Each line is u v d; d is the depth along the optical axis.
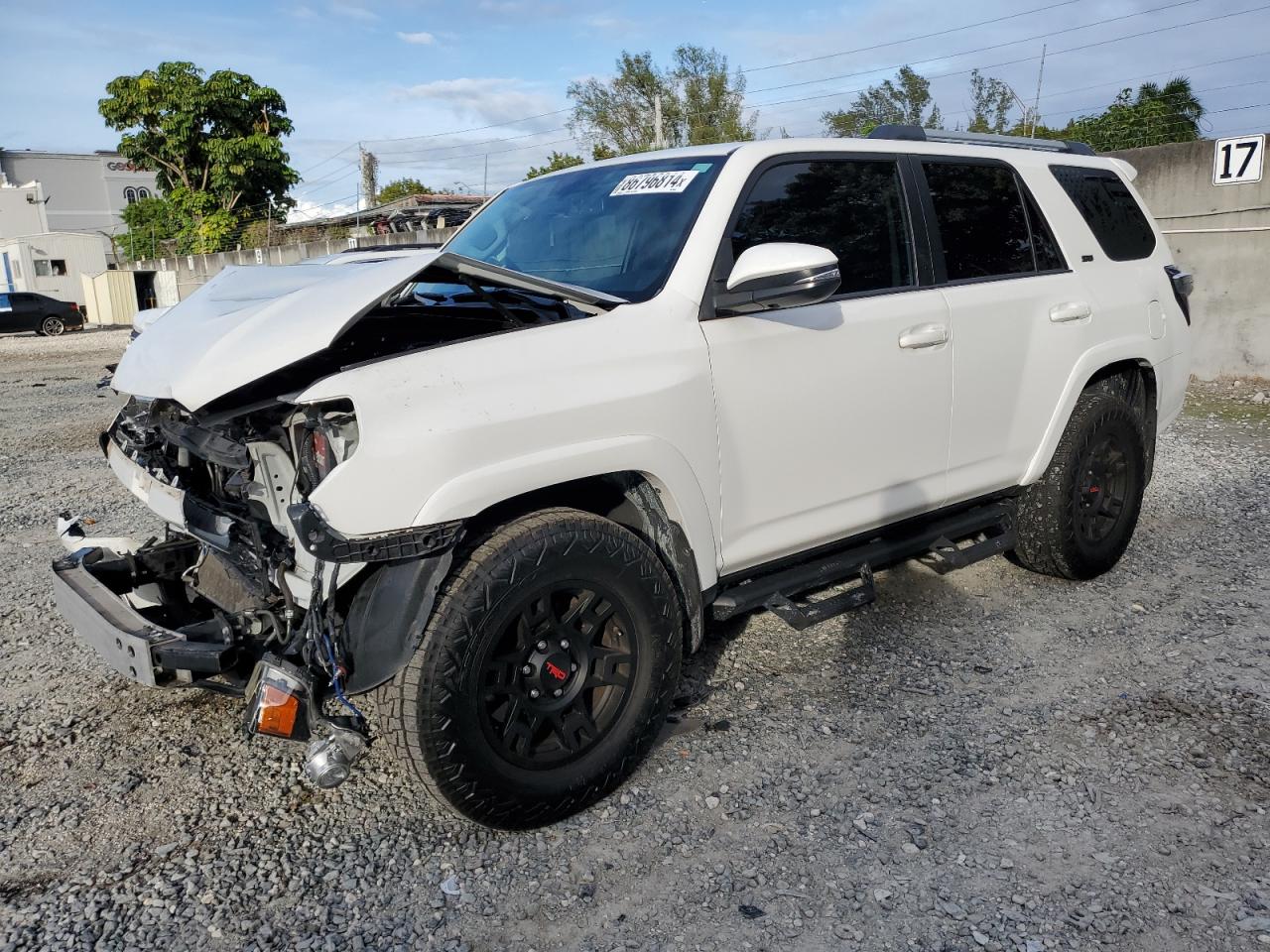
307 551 2.40
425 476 2.41
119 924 2.43
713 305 3.05
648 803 2.90
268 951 2.33
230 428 2.63
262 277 3.16
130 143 35.72
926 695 3.53
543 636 2.68
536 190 3.89
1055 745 3.17
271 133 36.25
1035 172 4.32
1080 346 4.25
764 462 3.18
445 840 2.76
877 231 3.60
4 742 3.34
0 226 49.19
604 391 2.74
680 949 2.31
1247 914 2.36
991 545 4.14
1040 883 2.50
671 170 3.41
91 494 6.91
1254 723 3.26
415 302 3.47
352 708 2.57
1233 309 10.68
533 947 2.33
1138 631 4.04
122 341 25.81
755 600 3.27
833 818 2.80
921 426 3.66
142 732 3.40
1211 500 5.97
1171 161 10.84
